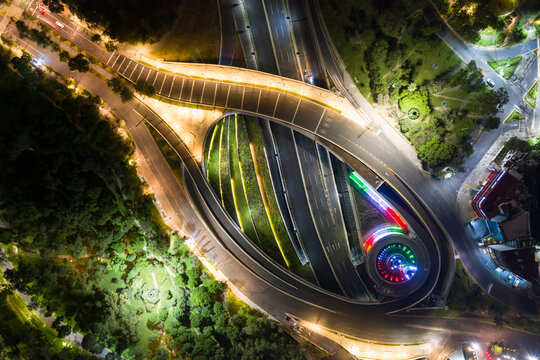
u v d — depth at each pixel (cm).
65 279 10488
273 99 11781
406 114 11569
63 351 9894
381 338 11706
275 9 11794
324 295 11788
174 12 11519
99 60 11781
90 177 10588
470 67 11219
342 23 11556
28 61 10756
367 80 11662
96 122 10731
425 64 11506
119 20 11000
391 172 11725
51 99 10662
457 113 11538
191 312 11069
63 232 10238
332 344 11519
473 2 10900
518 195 11019
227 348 10931
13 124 9900
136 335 10588
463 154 11600
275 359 10681
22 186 10019
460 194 11775
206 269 11438
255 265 11638
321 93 11725
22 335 9725
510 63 11531
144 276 11112
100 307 10425
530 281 11294
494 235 11494
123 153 11169
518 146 11150
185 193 11644
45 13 11550
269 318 11406
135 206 11156
